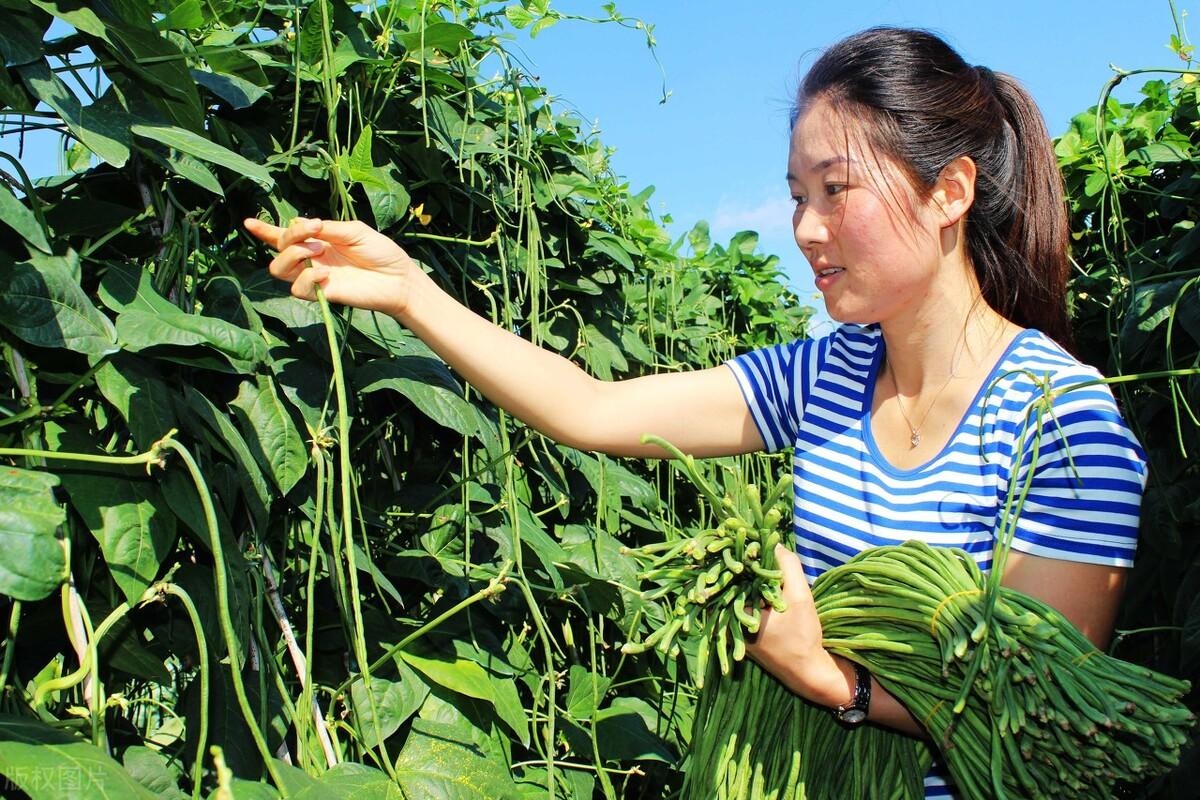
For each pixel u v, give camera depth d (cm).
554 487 203
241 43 157
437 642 153
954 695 111
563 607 206
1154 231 324
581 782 182
